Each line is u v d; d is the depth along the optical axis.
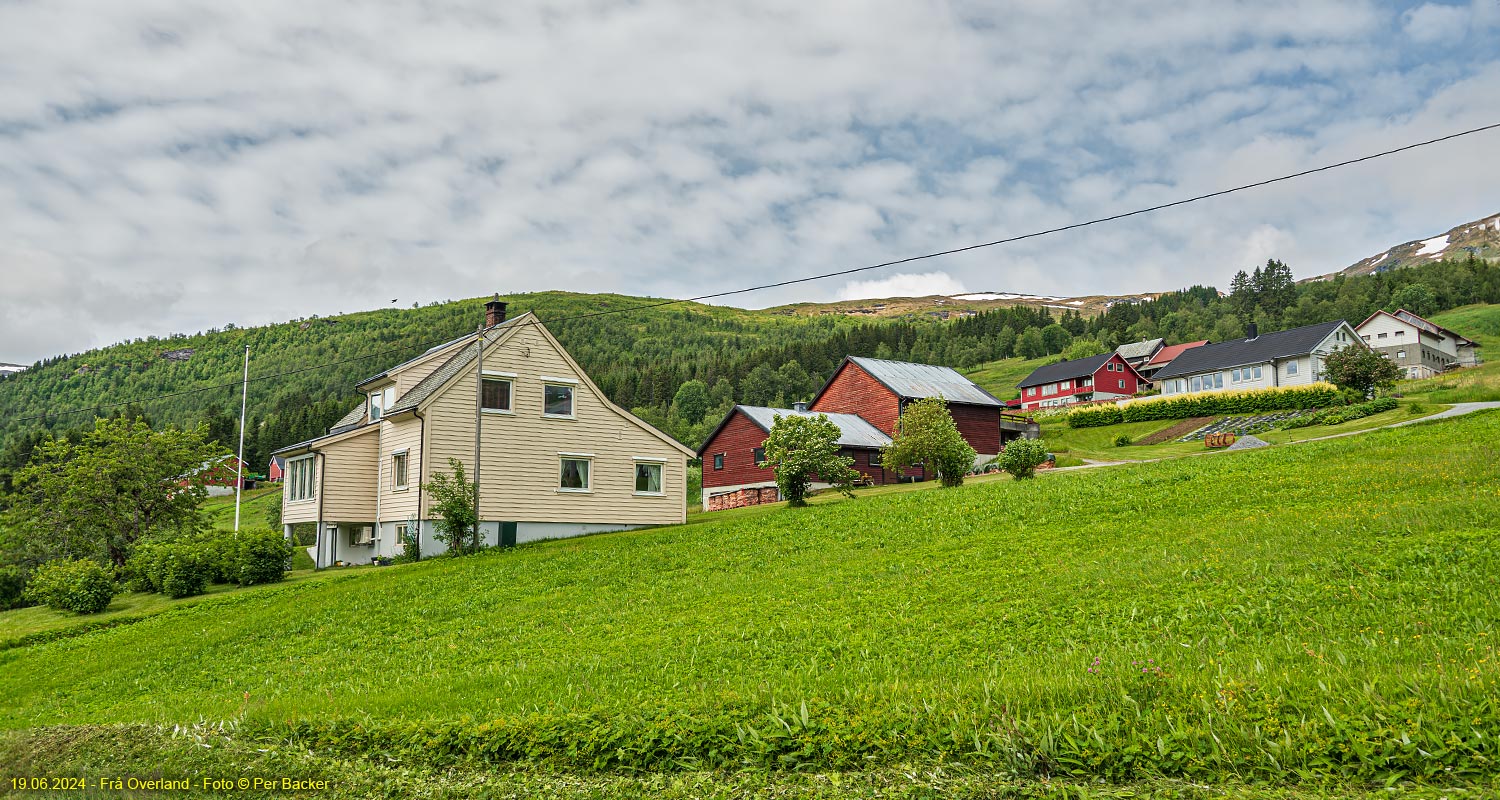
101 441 40.22
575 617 19.17
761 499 52.19
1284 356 79.00
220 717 13.15
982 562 19.03
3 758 11.20
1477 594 11.88
